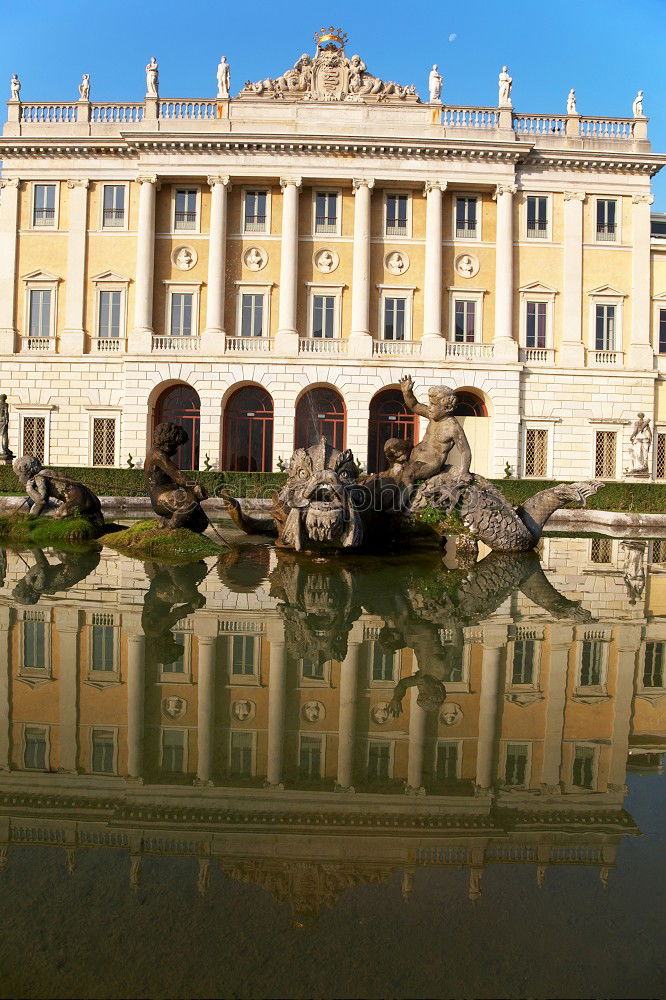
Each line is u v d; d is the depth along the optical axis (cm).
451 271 3775
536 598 731
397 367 3625
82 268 3750
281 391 3612
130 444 3603
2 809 269
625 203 3819
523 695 410
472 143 3588
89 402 3728
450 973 189
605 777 306
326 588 758
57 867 234
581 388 3756
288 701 392
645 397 3791
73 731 345
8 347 3747
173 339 3669
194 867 235
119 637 519
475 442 3709
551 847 252
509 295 3694
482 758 322
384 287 3738
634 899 223
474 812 273
